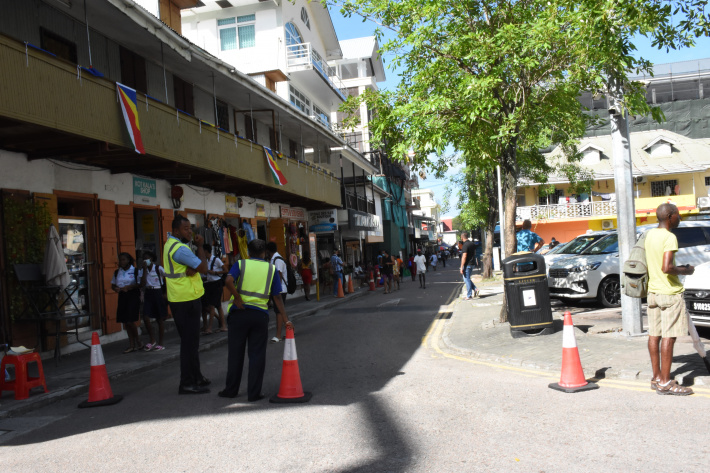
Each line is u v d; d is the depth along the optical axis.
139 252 14.39
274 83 26.31
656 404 5.16
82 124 9.27
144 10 11.20
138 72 13.93
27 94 8.13
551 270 13.04
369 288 27.02
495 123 10.89
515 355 7.79
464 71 11.12
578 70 9.59
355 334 11.58
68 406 6.68
